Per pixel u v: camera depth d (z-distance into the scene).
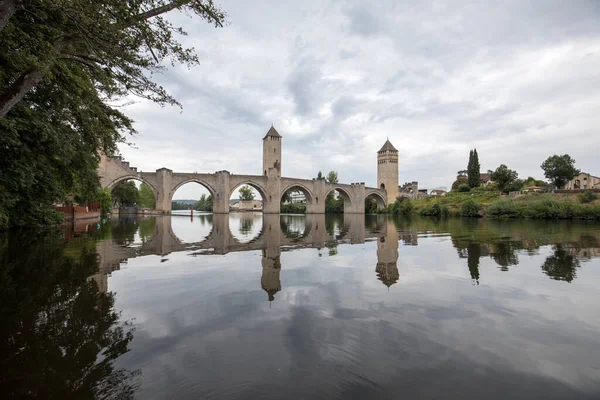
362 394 3.31
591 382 3.59
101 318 5.41
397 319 5.47
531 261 11.12
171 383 3.50
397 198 100.12
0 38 8.42
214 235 20.78
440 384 3.51
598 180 89.50
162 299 6.49
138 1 7.27
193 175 66.31
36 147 14.63
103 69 9.12
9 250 12.06
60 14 7.46
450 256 12.23
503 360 4.09
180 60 8.37
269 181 79.12
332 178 114.38
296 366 3.87
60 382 3.53
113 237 18.12
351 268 9.77
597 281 8.23
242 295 6.80
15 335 4.69
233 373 3.71
